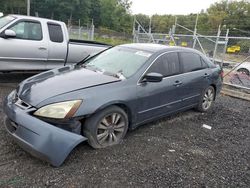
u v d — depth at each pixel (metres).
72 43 8.10
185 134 5.23
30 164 3.63
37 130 3.50
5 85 7.20
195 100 6.22
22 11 62.59
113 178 3.51
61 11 72.31
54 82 4.20
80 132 3.93
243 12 76.44
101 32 45.94
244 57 13.26
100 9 83.44
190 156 4.34
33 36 7.32
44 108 3.68
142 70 4.76
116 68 4.91
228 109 7.41
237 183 3.73
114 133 4.37
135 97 4.51
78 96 3.87
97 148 4.15
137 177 3.59
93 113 3.95
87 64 5.36
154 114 5.05
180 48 5.86
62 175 3.46
